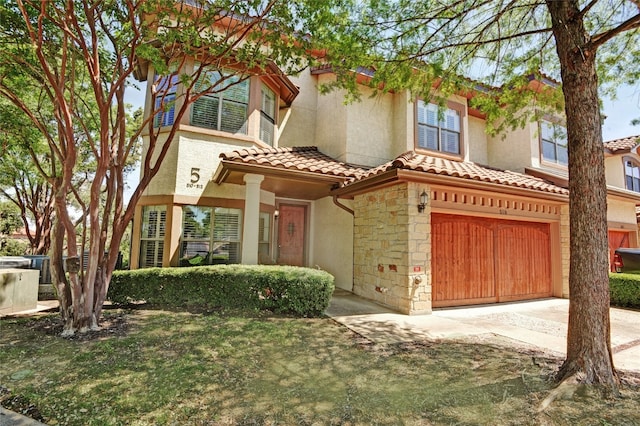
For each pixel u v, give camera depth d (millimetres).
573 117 4441
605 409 3557
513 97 7520
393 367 4738
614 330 7160
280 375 4402
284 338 5863
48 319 6891
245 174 8867
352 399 3793
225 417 3383
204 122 10273
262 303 7621
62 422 3258
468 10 5887
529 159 13086
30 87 8055
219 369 4512
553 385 4121
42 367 4488
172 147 9977
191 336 5828
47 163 14633
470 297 9555
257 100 10953
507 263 10336
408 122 12133
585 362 4105
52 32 6461
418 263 8141
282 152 10555
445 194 9016
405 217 8227
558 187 10750
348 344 5688
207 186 10188
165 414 3412
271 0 5973
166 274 7863
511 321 7738
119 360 4754
